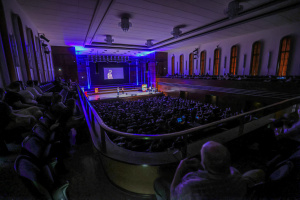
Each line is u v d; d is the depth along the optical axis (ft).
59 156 7.41
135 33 41.06
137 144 16.05
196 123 30.63
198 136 18.02
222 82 45.98
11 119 8.26
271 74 40.93
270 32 39.81
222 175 3.27
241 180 3.49
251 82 38.06
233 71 50.67
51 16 26.61
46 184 4.75
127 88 89.40
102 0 21.33
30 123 9.05
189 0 22.63
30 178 4.00
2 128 7.79
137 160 6.54
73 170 7.85
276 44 39.01
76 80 61.00
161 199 5.07
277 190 3.76
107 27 34.63
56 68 57.77
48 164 5.43
